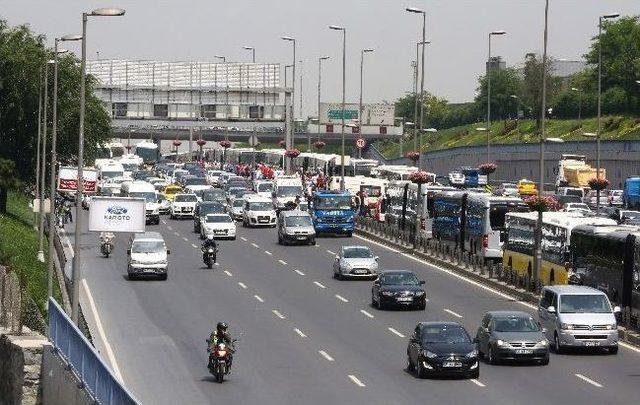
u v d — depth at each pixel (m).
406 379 87.06
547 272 132.38
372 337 105.25
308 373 89.50
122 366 92.19
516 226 143.00
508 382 85.56
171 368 91.50
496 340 92.31
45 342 88.44
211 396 81.56
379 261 160.75
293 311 120.00
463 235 167.62
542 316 101.44
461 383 85.44
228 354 86.69
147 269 141.12
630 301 109.19
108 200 115.62
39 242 165.50
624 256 110.00
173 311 119.12
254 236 192.50
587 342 96.50
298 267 155.38
